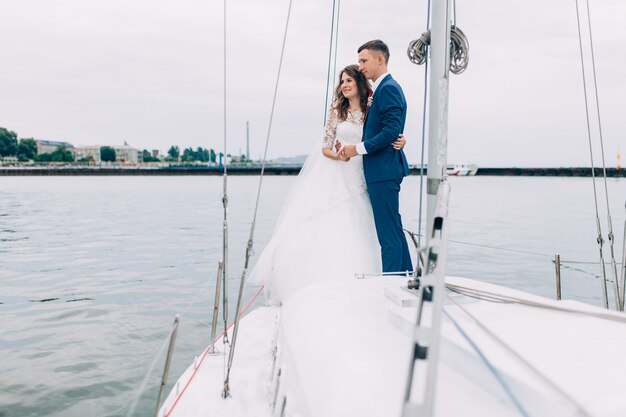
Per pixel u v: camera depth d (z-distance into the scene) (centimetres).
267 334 282
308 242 346
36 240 1428
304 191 358
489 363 100
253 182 8069
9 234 1574
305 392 122
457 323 123
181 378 220
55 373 451
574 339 112
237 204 2981
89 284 838
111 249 1241
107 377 440
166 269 962
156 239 1423
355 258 344
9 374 450
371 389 108
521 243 1284
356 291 176
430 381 74
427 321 130
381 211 327
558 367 97
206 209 2639
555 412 86
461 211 2412
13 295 761
